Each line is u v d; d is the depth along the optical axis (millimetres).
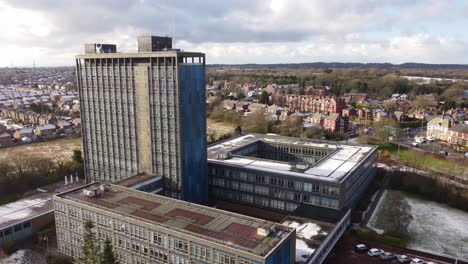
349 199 95188
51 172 122625
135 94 92250
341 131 196625
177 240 60750
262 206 101375
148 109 90625
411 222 94750
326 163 105375
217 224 63406
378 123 185625
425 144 172250
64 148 176750
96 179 106312
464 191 105312
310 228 77312
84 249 58500
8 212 90125
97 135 102812
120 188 82125
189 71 87750
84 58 97750
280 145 131625
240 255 54094
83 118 104125
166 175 92562
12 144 183250
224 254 55844
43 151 170375
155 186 91312
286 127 190000
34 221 87000
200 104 93188
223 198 108250
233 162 107875
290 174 95375
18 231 83688
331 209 88500
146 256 65625
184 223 63781
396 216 96500
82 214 73562
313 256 65438
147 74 88562
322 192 90625
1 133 190125
